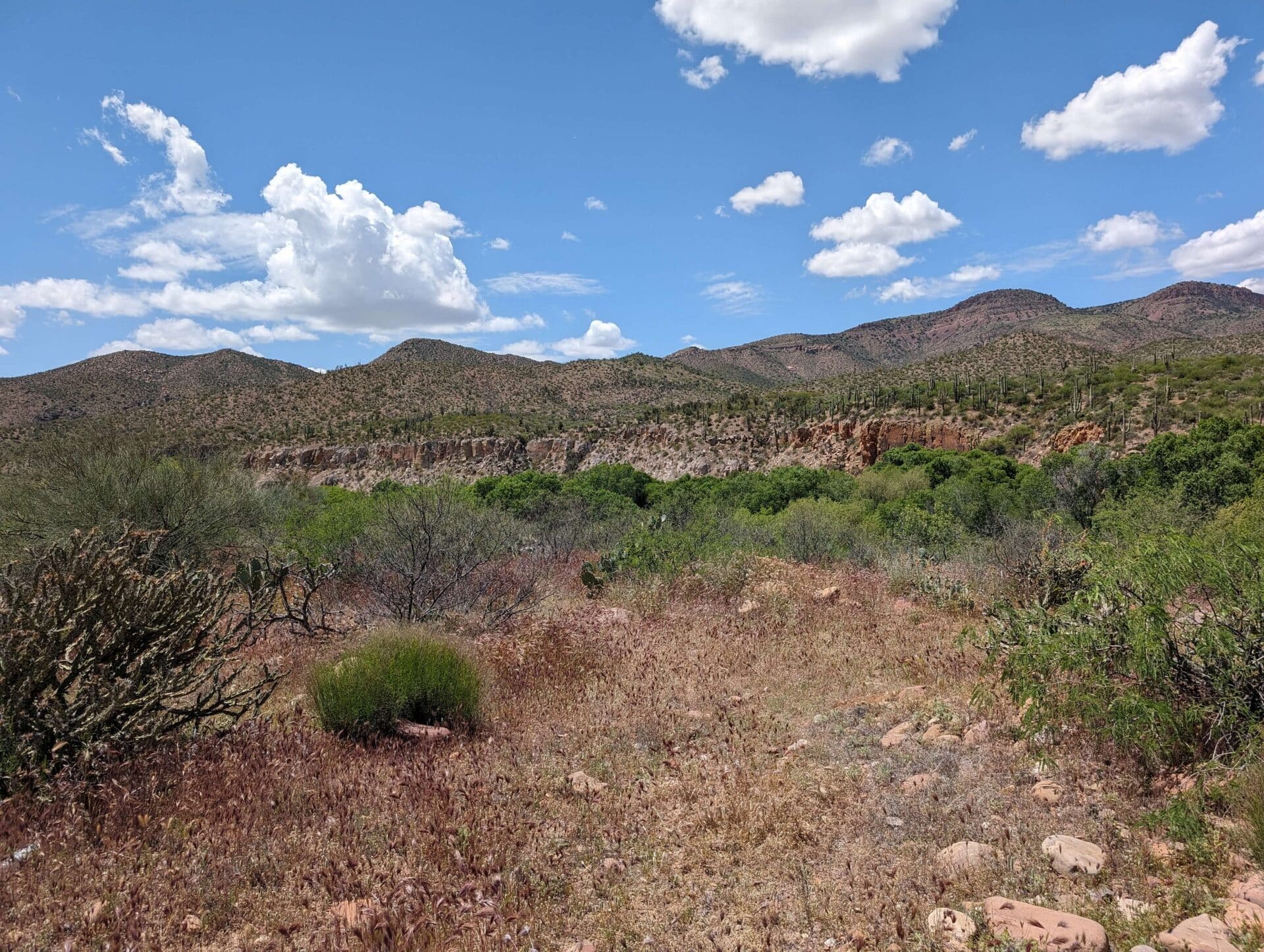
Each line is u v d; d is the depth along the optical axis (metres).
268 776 4.41
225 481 13.65
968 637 6.86
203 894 3.31
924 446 66.06
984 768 4.40
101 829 3.76
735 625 9.14
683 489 36.91
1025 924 2.80
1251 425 25.36
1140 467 24.69
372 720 5.40
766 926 3.05
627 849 3.77
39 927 3.04
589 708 6.03
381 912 2.98
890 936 2.92
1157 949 2.63
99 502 11.46
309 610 9.62
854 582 11.76
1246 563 4.23
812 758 4.91
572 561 15.21
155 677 4.61
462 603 9.79
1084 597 4.78
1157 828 3.51
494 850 3.65
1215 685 4.01
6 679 4.04
